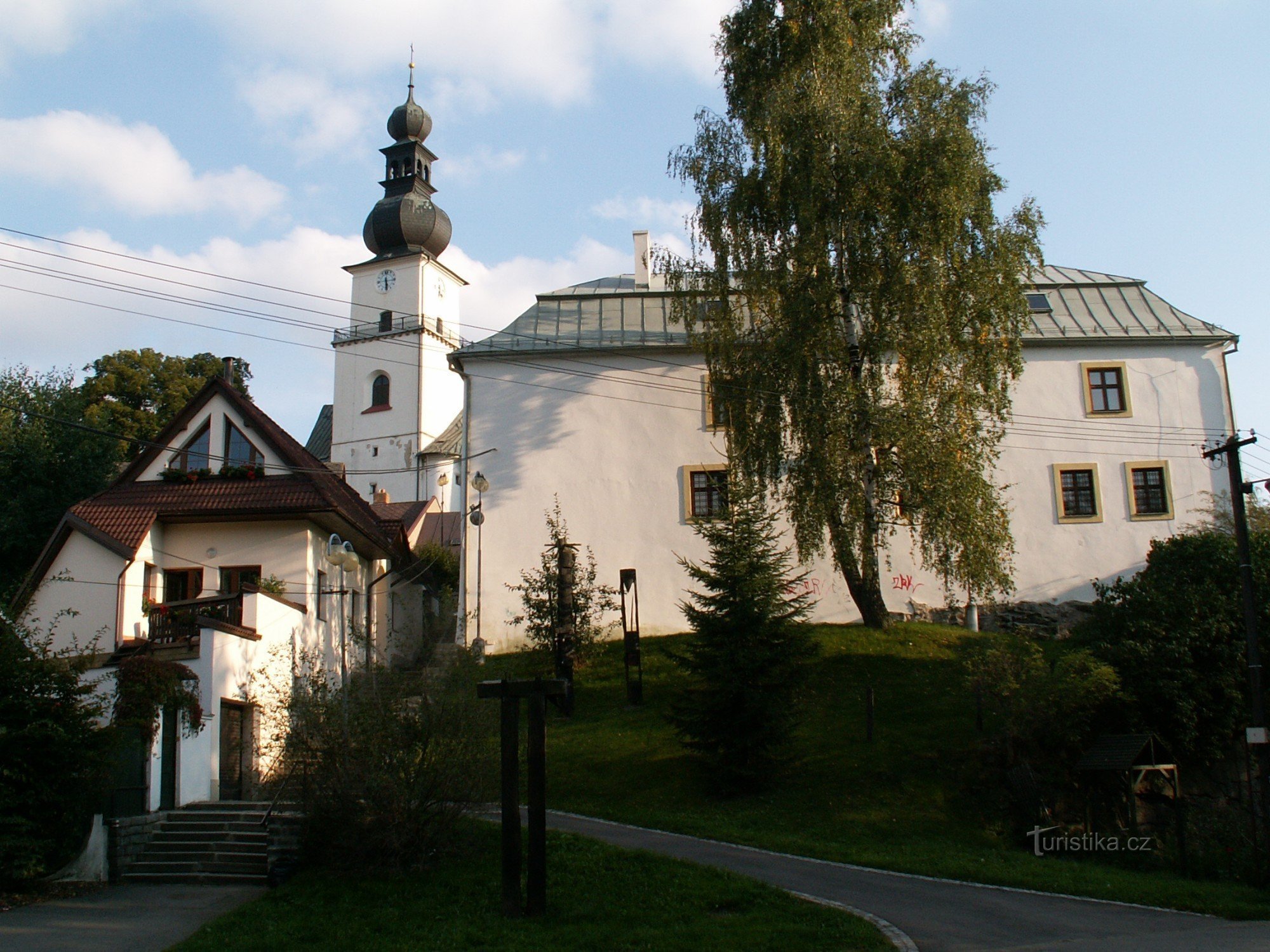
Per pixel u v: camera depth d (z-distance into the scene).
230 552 28.45
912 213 26.64
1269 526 32.28
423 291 74.94
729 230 28.55
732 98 29.66
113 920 14.11
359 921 13.62
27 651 16.62
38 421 36.16
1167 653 23.00
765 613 22.44
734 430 28.45
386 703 16.62
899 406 26.97
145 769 18.22
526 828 18.19
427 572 41.66
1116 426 35.34
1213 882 18.34
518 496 34.72
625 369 35.41
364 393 75.12
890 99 28.22
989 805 21.19
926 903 14.80
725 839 19.06
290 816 16.27
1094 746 21.69
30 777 15.86
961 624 33.56
